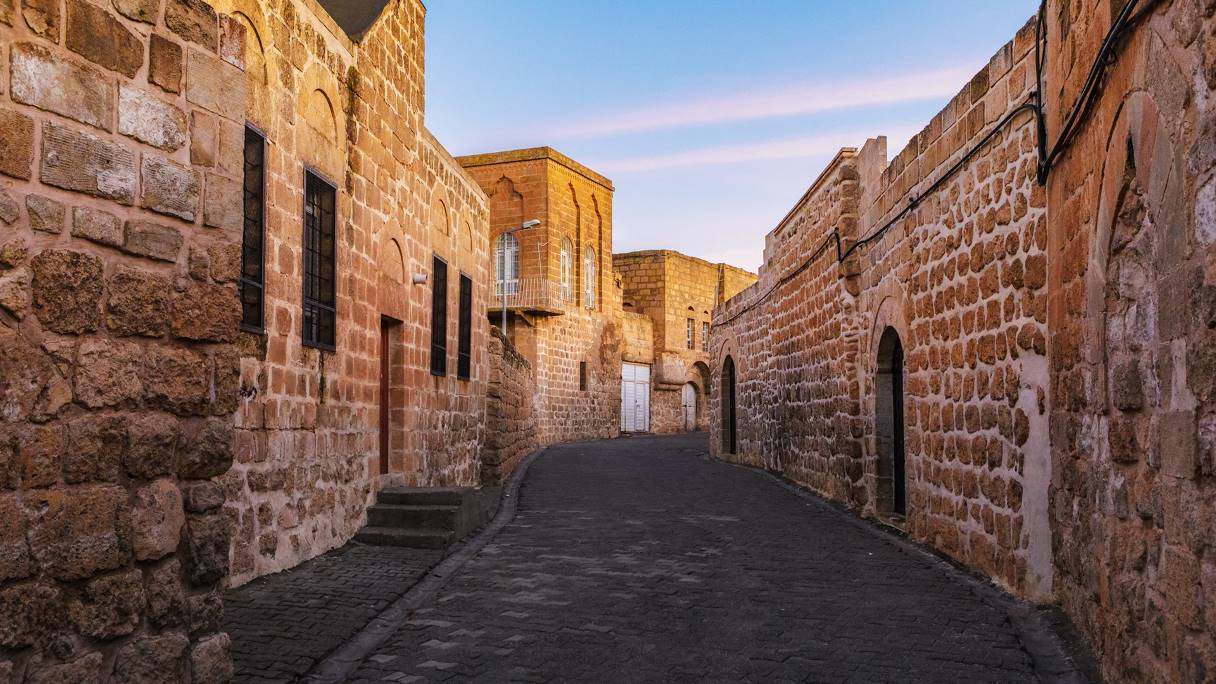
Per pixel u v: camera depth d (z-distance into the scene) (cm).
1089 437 508
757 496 1371
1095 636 492
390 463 1102
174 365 366
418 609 634
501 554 856
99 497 332
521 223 3450
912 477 961
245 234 695
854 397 1207
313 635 550
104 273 338
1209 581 308
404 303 1110
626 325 4059
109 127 343
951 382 836
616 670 495
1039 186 639
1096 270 479
